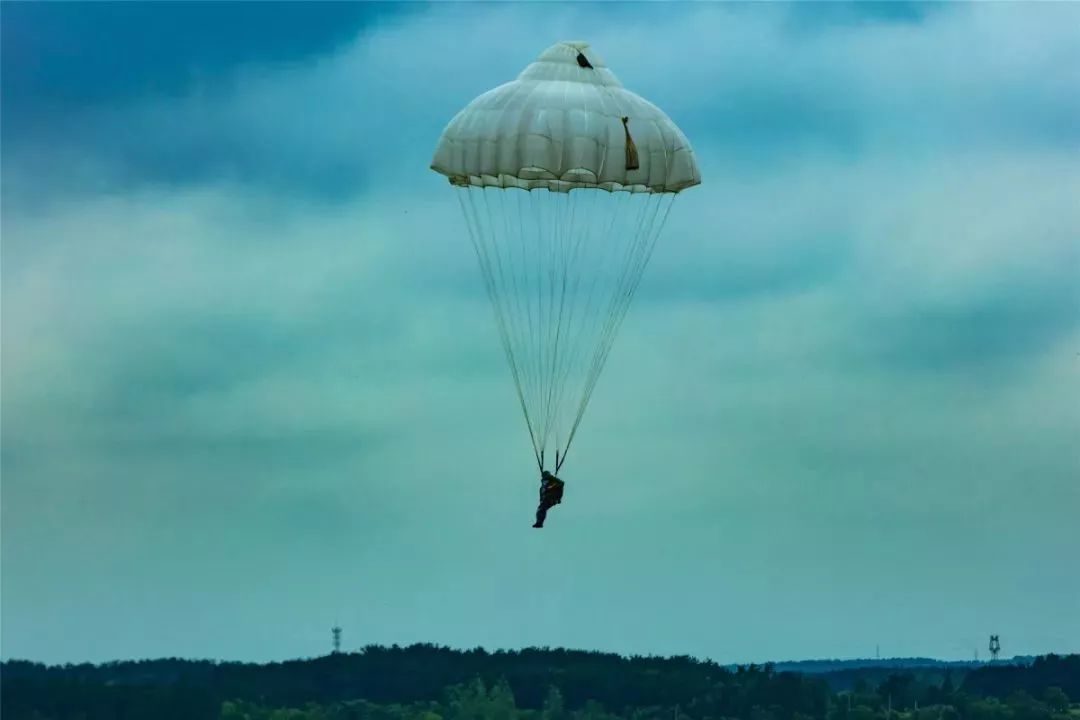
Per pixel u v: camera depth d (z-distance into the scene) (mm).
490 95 141000
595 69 142125
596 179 138250
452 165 140500
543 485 144000
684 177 141125
